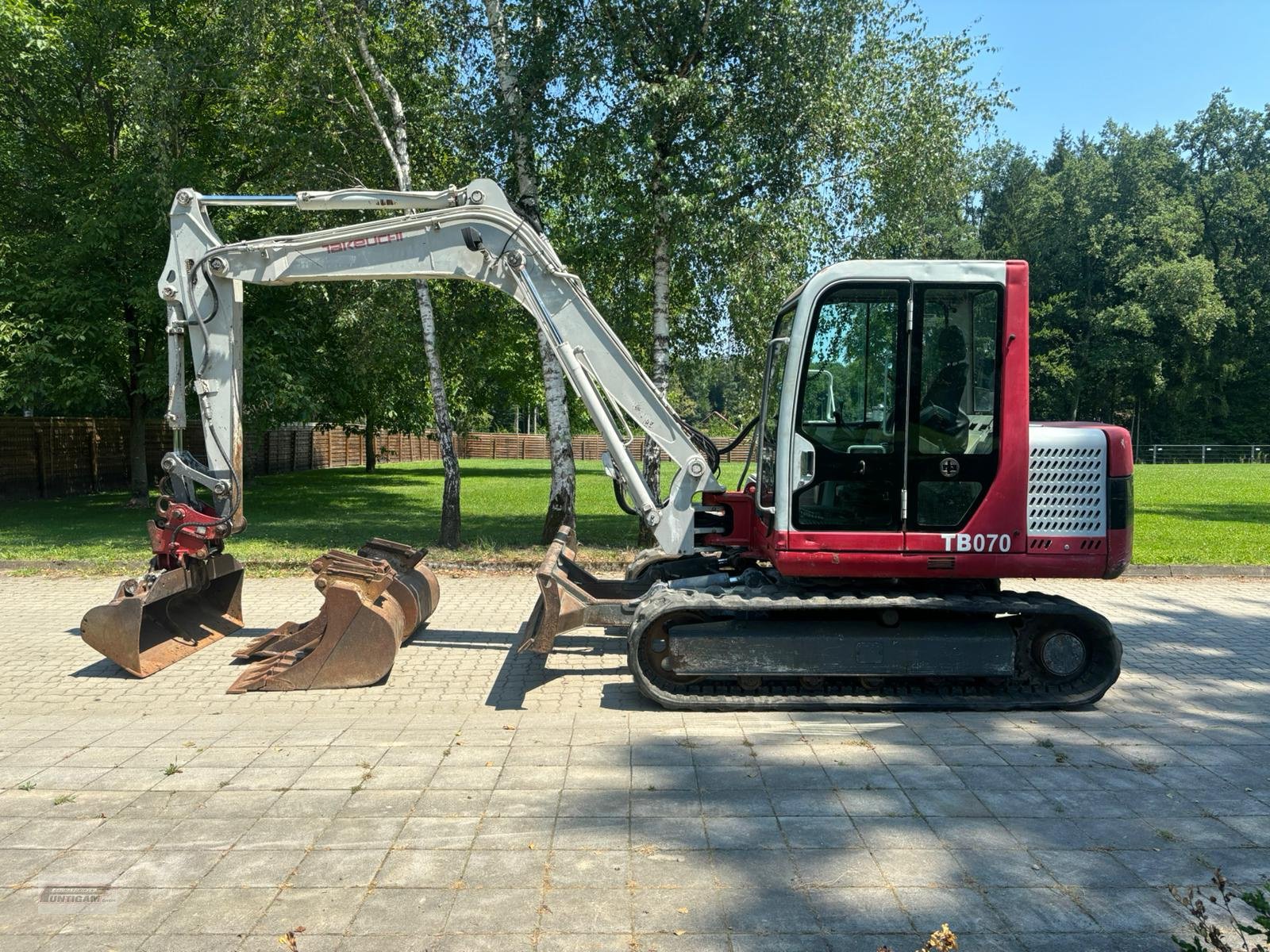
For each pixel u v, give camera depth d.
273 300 15.93
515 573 10.87
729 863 3.57
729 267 11.22
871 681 5.80
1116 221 51.88
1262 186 52.81
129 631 6.37
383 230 6.61
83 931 3.12
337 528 14.49
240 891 3.37
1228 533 13.86
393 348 13.65
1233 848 3.70
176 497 6.96
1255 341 52.25
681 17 10.57
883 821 3.95
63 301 14.11
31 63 14.59
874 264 5.61
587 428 41.78
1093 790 4.30
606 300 12.16
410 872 3.51
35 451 19.22
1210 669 6.79
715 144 11.08
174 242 6.79
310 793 4.27
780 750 4.89
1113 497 5.62
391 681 6.47
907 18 12.57
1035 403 53.41
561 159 11.32
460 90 12.03
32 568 10.86
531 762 4.69
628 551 11.59
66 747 4.93
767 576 6.28
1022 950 2.98
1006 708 5.64
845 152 11.84
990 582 6.01
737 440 6.97
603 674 6.65
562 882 3.42
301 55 11.66
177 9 14.83
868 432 5.65
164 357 15.80
